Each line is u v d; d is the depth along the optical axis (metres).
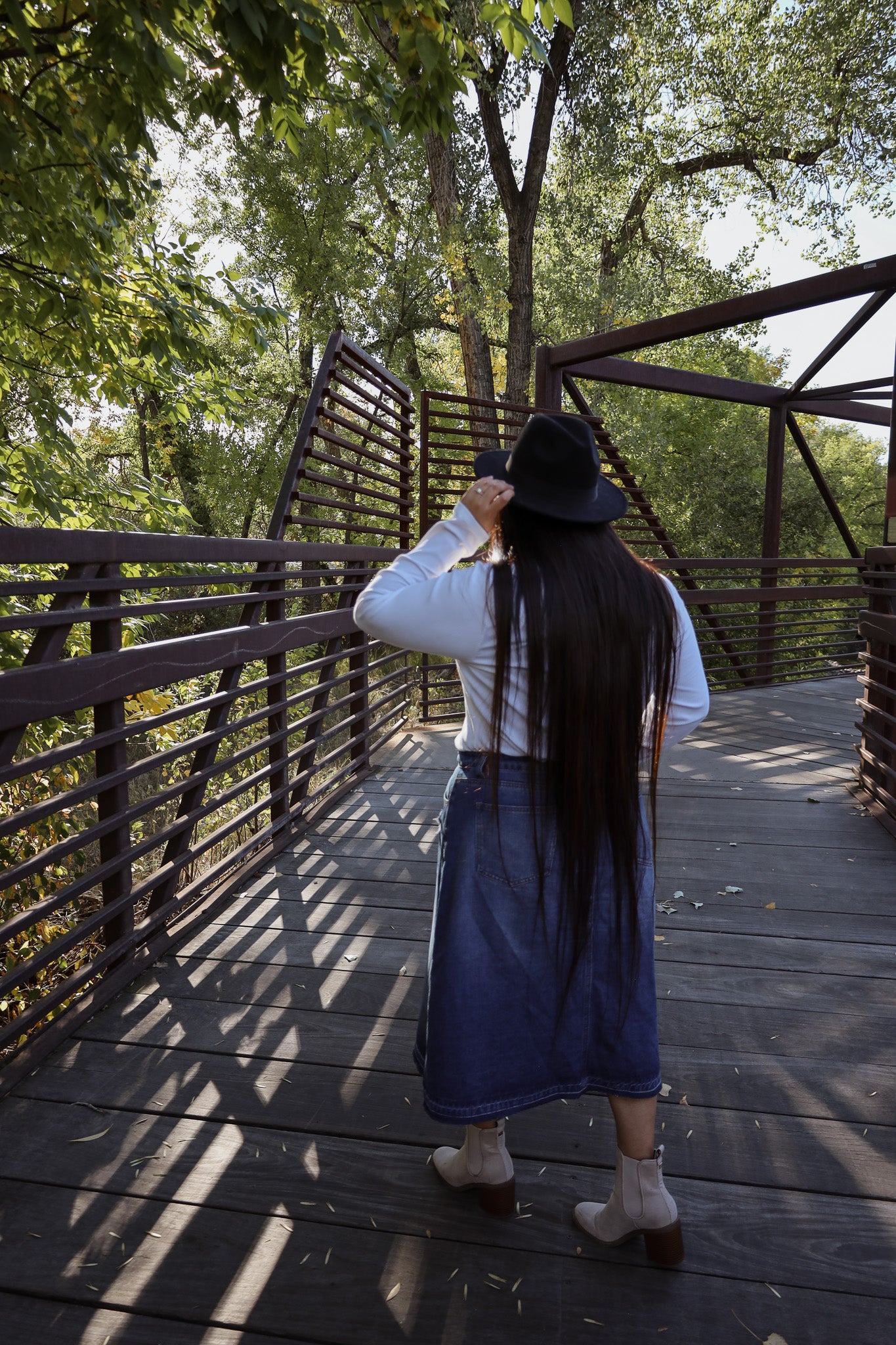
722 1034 2.42
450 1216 1.75
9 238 4.56
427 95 3.28
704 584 20.73
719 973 2.76
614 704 1.32
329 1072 2.24
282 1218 1.74
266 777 3.85
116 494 6.50
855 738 6.29
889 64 16.84
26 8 3.33
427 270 19.17
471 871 1.41
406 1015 2.52
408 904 3.33
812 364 8.29
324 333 19.08
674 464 21.58
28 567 5.21
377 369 5.65
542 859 1.38
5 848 4.66
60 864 5.44
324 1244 1.68
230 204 19.36
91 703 2.44
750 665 8.89
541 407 7.43
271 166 17.77
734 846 3.93
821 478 9.59
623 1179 1.60
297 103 3.51
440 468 16.44
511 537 1.38
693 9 17.66
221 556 3.24
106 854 2.69
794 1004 2.57
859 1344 1.47
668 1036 2.41
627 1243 1.69
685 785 4.97
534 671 1.30
